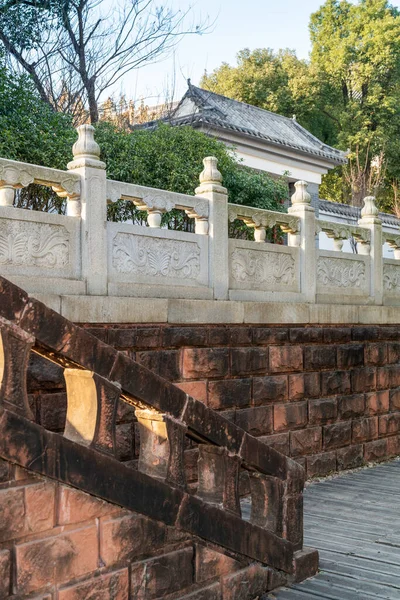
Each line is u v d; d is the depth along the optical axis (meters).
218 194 6.28
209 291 6.15
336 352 7.78
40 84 12.95
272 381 6.84
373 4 30.72
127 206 10.16
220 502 3.93
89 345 3.21
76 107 13.48
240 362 6.43
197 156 11.09
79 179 5.11
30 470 2.86
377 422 8.45
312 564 4.50
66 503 3.00
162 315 5.55
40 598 2.90
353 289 8.20
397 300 9.07
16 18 12.69
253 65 29.53
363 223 8.65
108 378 3.28
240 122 18.06
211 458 3.99
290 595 4.15
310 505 6.36
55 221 4.91
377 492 6.86
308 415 7.30
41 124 9.40
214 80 30.31
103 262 5.18
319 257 7.68
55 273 4.90
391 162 28.92
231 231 12.36
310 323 7.33
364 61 30.16
